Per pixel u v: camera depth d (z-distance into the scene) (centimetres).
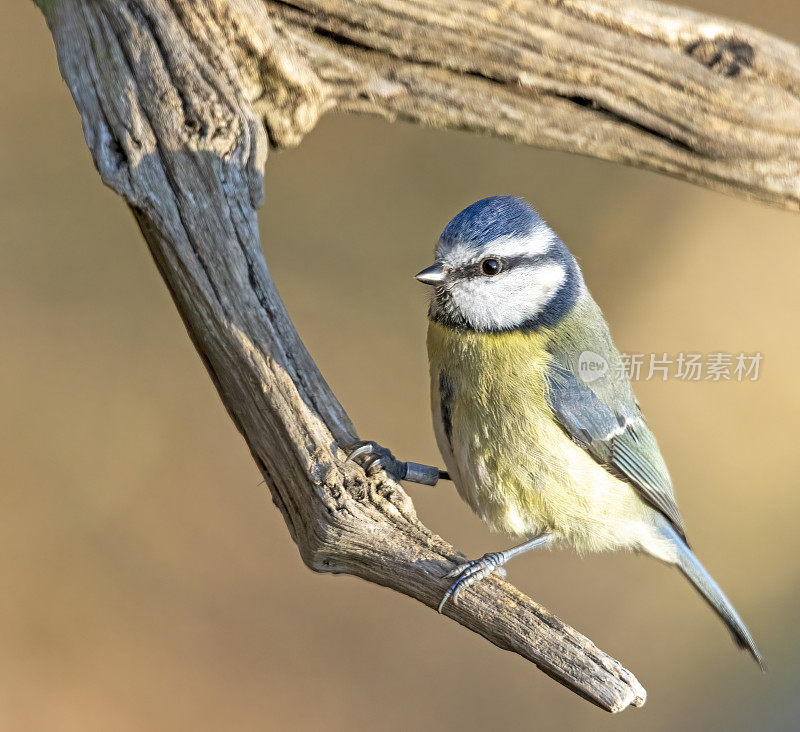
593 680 536
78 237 1309
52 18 659
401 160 1389
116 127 637
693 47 757
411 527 601
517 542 739
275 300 643
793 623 1137
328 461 610
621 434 724
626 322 1285
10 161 1317
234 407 641
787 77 768
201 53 648
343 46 719
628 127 779
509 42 730
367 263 1337
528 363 682
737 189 818
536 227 707
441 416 708
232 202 645
